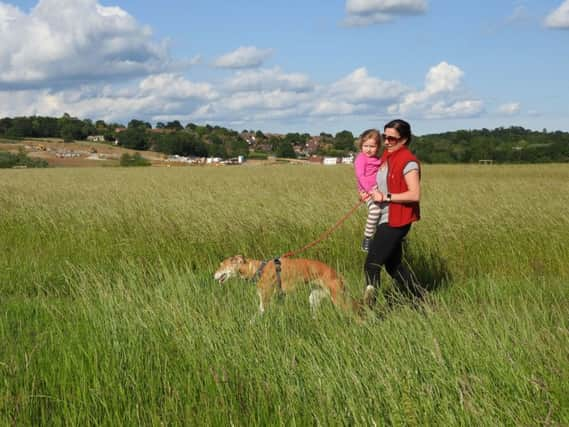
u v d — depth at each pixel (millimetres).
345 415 3451
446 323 4461
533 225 9438
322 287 6312
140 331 4633
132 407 3670
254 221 9984
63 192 16578
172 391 3832
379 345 4156
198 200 12523
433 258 8375
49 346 4672
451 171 40031
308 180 24578
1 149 114125
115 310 5090
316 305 5477
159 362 4176
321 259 8969
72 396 3793
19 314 5977
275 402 3637
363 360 3934
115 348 4332
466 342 4035
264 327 4633
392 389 3559
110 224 10680
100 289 5738
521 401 3441
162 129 171750
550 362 3770
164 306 4996
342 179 24812
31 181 26172
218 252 9234
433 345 3979
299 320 5078
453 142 78000
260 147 149375
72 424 3518
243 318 4902
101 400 3678
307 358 4156
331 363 3932
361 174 6922
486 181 23266
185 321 4641
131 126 172250
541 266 8367
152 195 14781
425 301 5480
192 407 3678
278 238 9555
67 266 8586
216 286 6527
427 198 13125
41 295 7195
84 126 150500
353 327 4609
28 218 11727
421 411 3379
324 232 9523
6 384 3918
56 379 4070
